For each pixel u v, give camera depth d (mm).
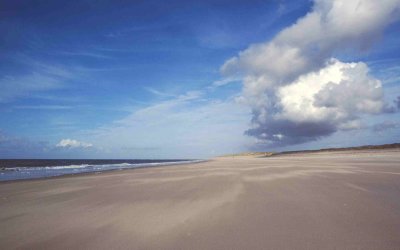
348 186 11906
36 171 36906
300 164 26547
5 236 6746
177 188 12844
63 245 6016
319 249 5277
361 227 6398
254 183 13633
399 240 5590
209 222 7180
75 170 37625
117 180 17609
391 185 11977
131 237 6320
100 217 8047
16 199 11773
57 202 10648
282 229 6426
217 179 15773
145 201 10047
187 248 5578
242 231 6395
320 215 7445
